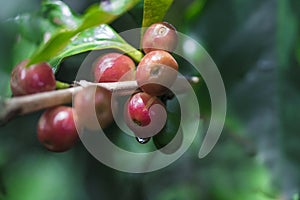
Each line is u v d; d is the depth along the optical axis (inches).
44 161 19.2
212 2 15.7
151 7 14.8
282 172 15.4
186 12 16.0
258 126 15.6
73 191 19.0
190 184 20.7
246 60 15.7
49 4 16.1
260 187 20.9
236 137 16.8
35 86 13.8
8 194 19.9
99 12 13.3
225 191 21.5
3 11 17.4
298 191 15.3
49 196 19.5
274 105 15.6
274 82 15.6
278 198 15.3
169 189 20.4
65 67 17.3
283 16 15.6
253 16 15.7
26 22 16.1
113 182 18.5
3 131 18.4
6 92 15.8
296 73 15.6
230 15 15.7
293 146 15.5
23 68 13.8
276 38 15.6
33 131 18.6
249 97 15.6
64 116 14.0
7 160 19.2
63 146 14.1
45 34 16.0
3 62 16.1
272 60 15.6
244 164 21.1
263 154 15.5
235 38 15.7
